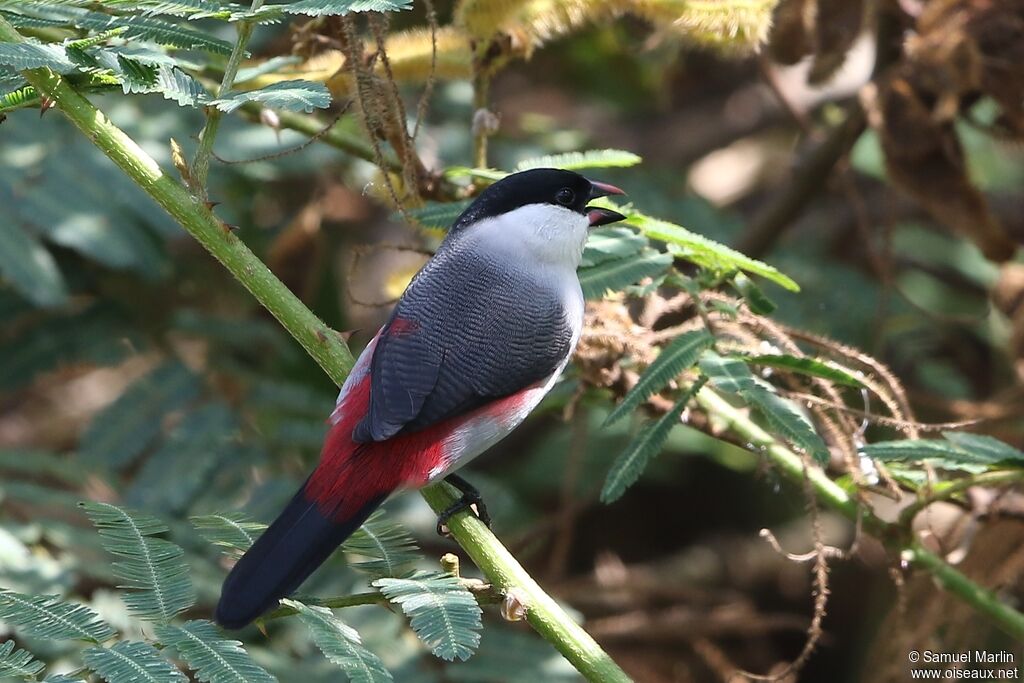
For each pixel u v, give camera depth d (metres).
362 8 5.73
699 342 6.81
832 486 7.40
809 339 7.38
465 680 8.16
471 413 6.91
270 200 11.81
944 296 12.35
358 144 8.52
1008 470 6.73
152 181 6.35
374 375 6.75
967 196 8.82
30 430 12.62
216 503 9.06
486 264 7.39
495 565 5.70
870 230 11.39
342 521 6.30
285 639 8.46
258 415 9.79
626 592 11.27
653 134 14.41
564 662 8.38
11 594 5.47
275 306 6.45
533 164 7.78
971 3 8.67
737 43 7.71
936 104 8.73
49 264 9.12
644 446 6.60
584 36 12.66
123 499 8.99
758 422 9.13
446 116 11.86
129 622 8.17
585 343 7.74
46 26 6.79
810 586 12.77
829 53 9.28
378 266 12.78
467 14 7.53
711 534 13.31
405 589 5.56
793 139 14.28
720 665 10.77
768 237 11.20
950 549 7.95
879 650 8.67
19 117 9.63
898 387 7.15
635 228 7.88
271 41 10.23
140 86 6.15
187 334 10.20
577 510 10.23
